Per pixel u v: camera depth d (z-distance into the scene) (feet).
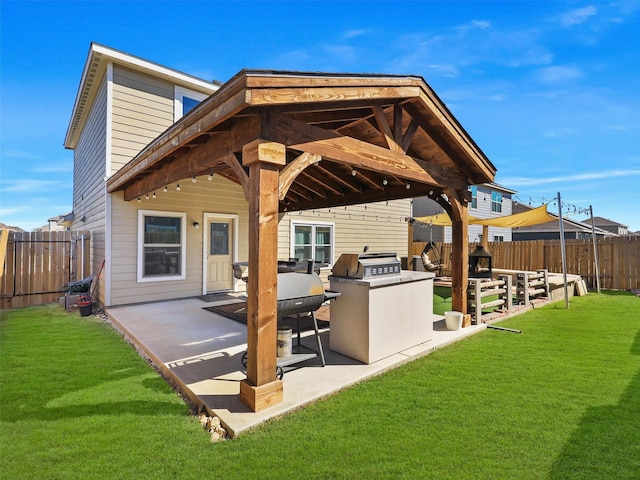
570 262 34.35
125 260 23.09
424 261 32.96
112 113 23.25
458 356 13.42
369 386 10.67
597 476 6.61
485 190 63.52
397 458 7.18
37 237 24.70
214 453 7.37
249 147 9.22
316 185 24.41
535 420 8.60
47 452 7.37
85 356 13.61
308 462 7.06
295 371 11.44
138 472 6.78
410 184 19.43
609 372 11.62
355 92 11.09
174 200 25.20
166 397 10.06
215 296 26.35
